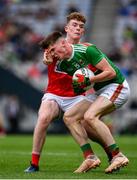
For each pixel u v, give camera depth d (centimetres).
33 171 2006
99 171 2058
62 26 6712
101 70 2008
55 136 5416
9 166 2248
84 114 2016
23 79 5878
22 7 6950
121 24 6769
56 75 2023
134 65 6244
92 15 6850
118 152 1988
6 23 6762
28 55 6356
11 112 5853
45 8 6906
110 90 2033
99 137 2109
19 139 4706
